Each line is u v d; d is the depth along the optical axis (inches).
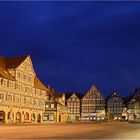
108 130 1482.5
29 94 3112.7
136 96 5152.6
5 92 2632.9
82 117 5039.4
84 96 5108.3
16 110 2822.3
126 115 5073.8
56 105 3843.5
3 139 903.1
